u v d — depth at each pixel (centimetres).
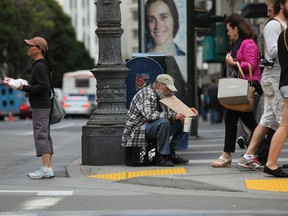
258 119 2464
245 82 2189
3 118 11088
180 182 2048
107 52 2564
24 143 4066
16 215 1653
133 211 1670
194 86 3972
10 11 13875
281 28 2123
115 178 2267
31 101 2327
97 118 2544
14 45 13888
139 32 3966
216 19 3944
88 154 2539
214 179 2050
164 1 3938
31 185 2189
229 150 2291
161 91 2412
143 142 2414
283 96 2027
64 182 2234
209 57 7781
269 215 1614
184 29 3931
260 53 2417
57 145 3981
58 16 16138
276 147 2069
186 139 2494
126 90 2775
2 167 2775
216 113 7012
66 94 12225
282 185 1986
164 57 2848
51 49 16150
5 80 2283
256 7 4884
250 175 2116
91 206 1759
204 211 1662
